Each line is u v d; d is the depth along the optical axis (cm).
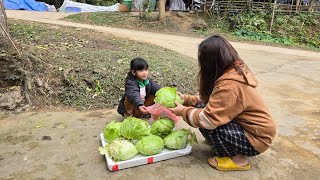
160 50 684
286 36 1338
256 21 1383
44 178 229
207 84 230
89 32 831
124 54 549
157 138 250
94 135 300
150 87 325
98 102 388
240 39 1234
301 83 547
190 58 657
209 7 1545
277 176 236
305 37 1332
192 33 1305
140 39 889
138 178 228
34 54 466
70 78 414
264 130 222
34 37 627
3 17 515
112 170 235
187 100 270
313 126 340
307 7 1501
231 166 237
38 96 394
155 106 263
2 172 236
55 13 1599
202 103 262
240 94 212
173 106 253
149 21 1395
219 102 213
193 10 1606
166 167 242
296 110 396
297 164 255
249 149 228
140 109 280
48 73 424
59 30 769
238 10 1489
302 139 306
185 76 475
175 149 257
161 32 1274
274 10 1405
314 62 784
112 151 237
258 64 720
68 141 288
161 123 258
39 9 1827
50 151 268
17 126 323
